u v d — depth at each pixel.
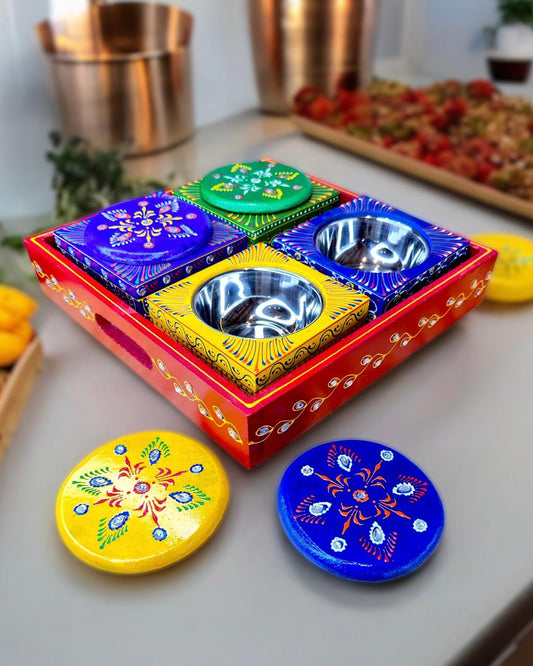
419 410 0.57
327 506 0.45
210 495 0.46
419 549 0.42
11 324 0.61
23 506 0.49
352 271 0.57
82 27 1.28
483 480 0.50
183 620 0.41
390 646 0.39
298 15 1.33
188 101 1.37
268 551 0.45
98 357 0.65
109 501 0.46
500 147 1.01
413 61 1.96
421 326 0.58
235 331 0.58
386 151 1.10
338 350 0.49
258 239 0.63
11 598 0.43
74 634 0.40
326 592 0.43
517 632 0.44
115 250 0.58
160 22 1.33
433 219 0.95
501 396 0.59
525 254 0.75
